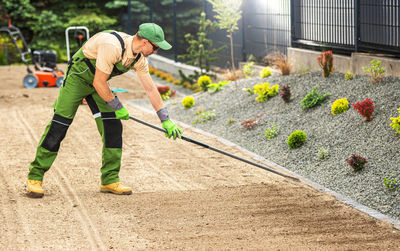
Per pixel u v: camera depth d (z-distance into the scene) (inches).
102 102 220.7
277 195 228.2
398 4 338.6
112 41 200.1
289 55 432.8
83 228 187.8
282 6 470.9
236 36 560.7
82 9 1045.8
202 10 649.6
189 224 192.9
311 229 189.3
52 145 220.1
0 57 912.9
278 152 297.0
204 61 627.8
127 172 268.1
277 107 355.9
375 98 302.5
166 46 203.2
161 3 769.6
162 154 305.0
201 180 252.8
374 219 202.5
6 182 245.8
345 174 250.5
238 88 426.9
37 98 520.4
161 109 223.0
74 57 210.7
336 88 340.2
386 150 253.9
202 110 407.8
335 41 406.9
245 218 199.6
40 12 1001.5
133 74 706.2
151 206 212.7
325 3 412.5
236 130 347.3
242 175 261.4
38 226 188.4
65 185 243.6
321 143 287.1
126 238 179.2
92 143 333.1
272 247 172.7
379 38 359.6
